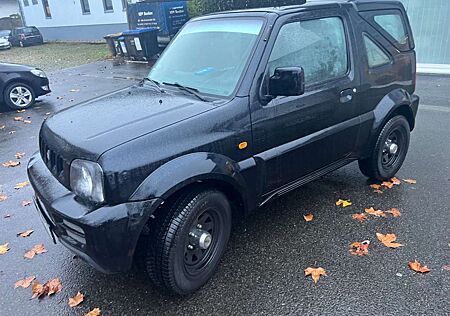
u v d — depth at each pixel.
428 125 6.06
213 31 3.51
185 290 2.81
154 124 2.65
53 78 12.48
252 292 2.85
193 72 3.40
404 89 4.32
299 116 3.28
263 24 3.17
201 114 2.78
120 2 21.75
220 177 2.78
